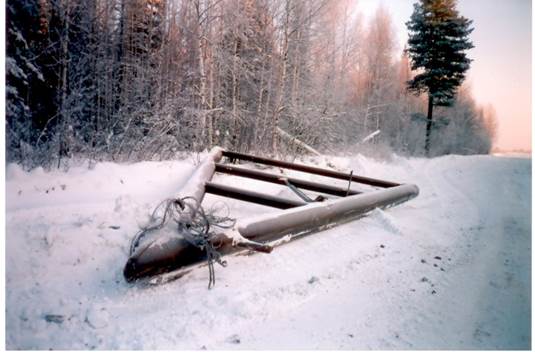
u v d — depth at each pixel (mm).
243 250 2982
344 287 2873
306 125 12234
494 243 4438
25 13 7754
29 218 3221
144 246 2459
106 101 9969
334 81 14672
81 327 2135
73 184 4473
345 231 4293
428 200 6832
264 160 6844
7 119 5488
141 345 1988
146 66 11047
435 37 18172
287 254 3410
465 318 2582
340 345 2135
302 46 12695
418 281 3125
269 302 2516
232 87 12422
